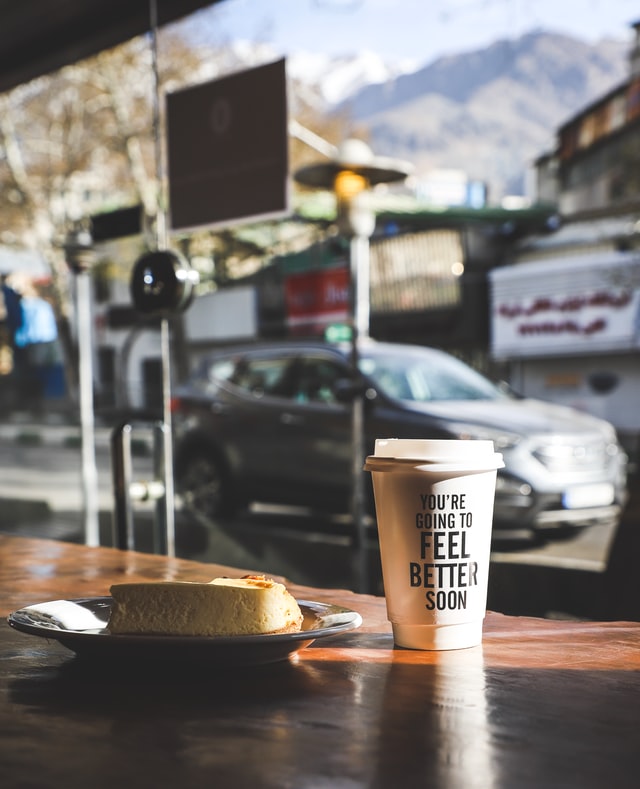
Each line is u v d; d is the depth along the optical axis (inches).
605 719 33.3
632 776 27.6
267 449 307.1
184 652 38.7
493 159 1573.6
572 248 928.3
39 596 59.2
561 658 42.7
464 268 971.3
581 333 897.5
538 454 266.5
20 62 201.3
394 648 44.9
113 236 212.8
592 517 271.3
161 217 174.9
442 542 43.6
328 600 58.6
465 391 303.6
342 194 209.9
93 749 30.5
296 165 876.0
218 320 825.5
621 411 917.8
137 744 31.0
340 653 43.8
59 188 895.7
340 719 33.6
